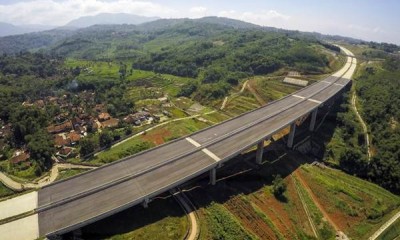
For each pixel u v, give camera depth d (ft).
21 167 386.32
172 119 555.69
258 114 469.57
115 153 425.28
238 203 330.13
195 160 338.13
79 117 556.92
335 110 573.33
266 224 308.19
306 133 507.71
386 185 412.57
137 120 540.52
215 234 280.31
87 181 302.45
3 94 651.25
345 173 439.22
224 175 373.61
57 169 392.68
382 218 357.61
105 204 269.44
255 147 449.48
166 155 349.41
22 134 457.68
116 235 264.72
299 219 333.01
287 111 476.13
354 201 374.84
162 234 272.51
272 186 371.15
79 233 262.26
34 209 267.59
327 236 318.65
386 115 524.52
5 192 332.80
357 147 475.72
